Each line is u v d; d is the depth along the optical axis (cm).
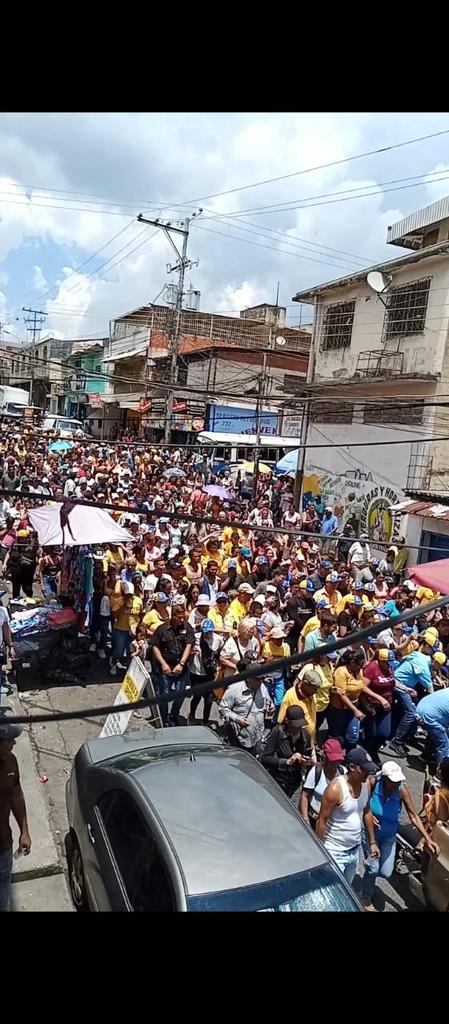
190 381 3728
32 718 213
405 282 2072
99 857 448
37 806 639
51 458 2550
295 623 1012
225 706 682
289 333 4178
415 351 2034
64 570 1111
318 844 420
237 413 3422
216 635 853
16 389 4259
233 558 1298
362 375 2230
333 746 541
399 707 841
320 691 782
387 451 2125
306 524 1956
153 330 4038
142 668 745
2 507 1491
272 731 630
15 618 952
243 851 396
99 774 496
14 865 550
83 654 956
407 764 820
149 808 421
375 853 529
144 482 2167
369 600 1105
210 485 2031
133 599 953
